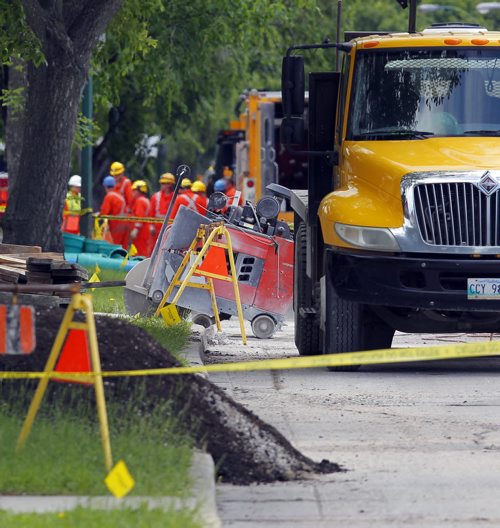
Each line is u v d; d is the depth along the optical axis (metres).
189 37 95.56
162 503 21.66
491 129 43.81
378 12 154.75
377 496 24.28
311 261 46.44
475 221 40.56
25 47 53.53
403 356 27.58
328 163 46.09
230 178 107.50
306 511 23.16
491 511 23.12
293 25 107.50
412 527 22.02
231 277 50.72
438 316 42.31
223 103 152.12
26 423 24.33
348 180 43.41
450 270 40.38
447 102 44.06
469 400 35.50
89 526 19.95
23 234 53.84
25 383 27.50
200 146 155.75
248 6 95.06
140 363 27.78
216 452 26.06
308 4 97.19
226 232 49.84
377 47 44.62
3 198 85.69
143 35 68.69
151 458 23.95
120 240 91.88
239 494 24.48
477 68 44.41
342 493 24.53
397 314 42.75
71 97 53.44
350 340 42.28
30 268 40.44
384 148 43.09
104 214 92.50
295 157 102.25
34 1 51.75
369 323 44.16
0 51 55.69
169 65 95.88
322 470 26.36
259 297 52.47
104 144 120.44
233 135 119.88
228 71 113.50
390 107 44.19
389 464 27.08
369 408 34.09
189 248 50.34
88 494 22.48
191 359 41.91
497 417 32.69
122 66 84.88
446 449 28.62
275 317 52.72
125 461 23.73
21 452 24.05
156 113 117.81
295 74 43.44
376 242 40.72
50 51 52.69
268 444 26.67
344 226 41.31
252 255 52.12
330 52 122.38
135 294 51.88
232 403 27.70
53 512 20.89
